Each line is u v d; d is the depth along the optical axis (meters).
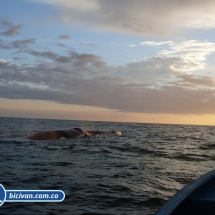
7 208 5.80
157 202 6.49
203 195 4.46
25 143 16.67
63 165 10.49
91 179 8.32
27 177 8.28
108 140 22.08
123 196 6.80
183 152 16.39
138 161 12.14
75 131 22.08
